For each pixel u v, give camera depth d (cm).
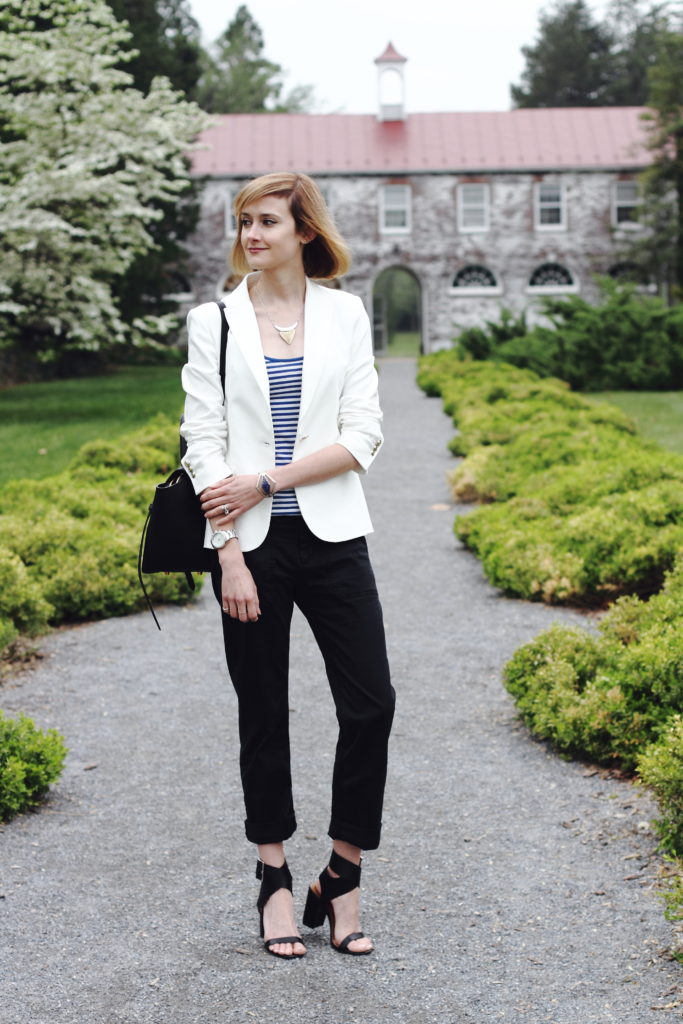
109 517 800
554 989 265
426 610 679
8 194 1683
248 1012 256
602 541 661
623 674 434
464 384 1980
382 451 1402
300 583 280
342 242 290
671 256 3497
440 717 484
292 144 3812
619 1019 250
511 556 702
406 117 3909
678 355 2097
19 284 1725
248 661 280
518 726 469
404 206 3791
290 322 287
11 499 823
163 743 455
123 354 3319
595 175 3766
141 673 557
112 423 1642
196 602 718
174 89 3209
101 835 364
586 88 6109
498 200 3775
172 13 5200
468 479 1032
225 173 3709
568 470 917
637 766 399
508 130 3866
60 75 1783
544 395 1593
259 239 280
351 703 277
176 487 279
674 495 682
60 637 631
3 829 370
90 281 1733
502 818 375
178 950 287
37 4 1808
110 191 1730
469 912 308
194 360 282
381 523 963
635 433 1304
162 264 3059
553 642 480
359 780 279
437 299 3819
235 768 426
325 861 343
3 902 316
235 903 315
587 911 306
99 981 271
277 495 277
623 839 353
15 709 499
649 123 3869
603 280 2320
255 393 278
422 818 376
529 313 3806
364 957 282
